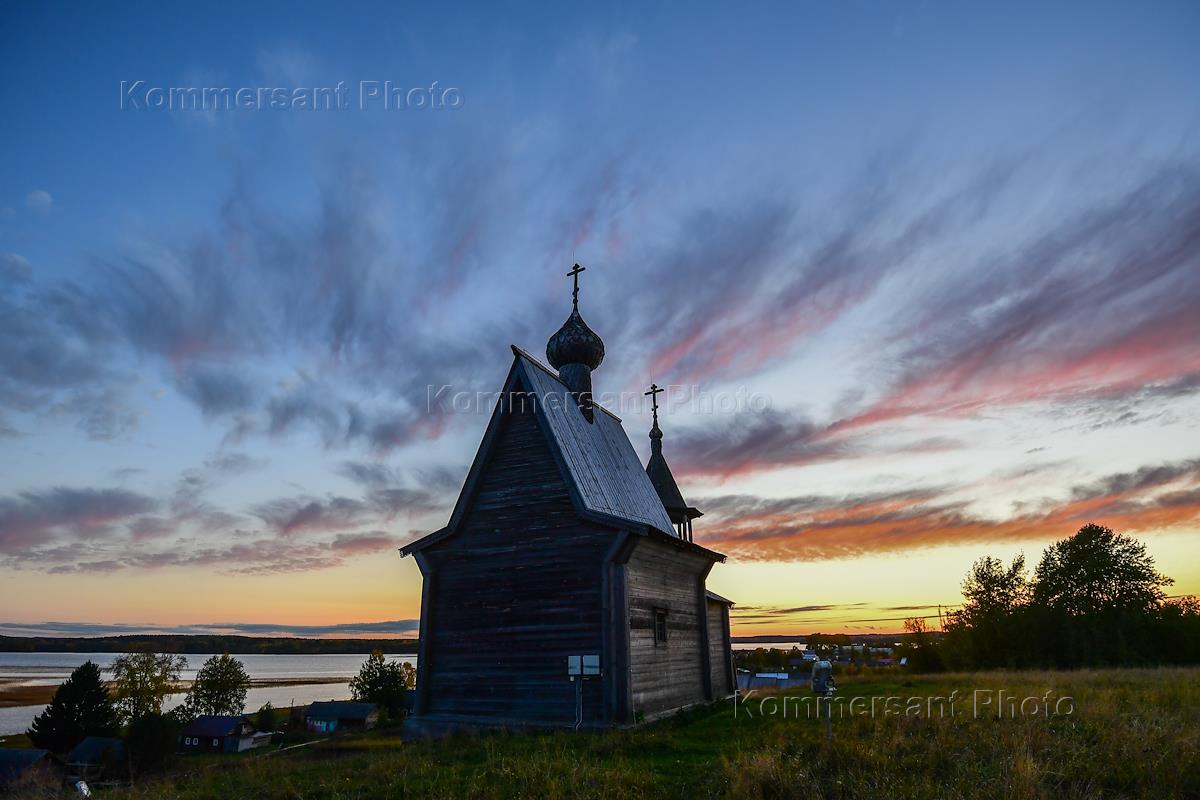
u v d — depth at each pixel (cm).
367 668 12069
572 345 3133
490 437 2509
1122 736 1303
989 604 6184
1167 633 5856
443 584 2462
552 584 2292
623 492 2797
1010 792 1000
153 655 9856
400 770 1516
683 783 1302
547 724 2119
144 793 1541
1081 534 6494
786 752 1375
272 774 1625
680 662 2633
